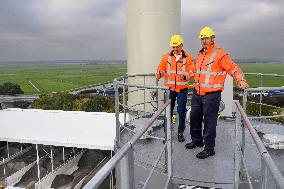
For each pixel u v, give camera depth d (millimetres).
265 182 2473
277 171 1938
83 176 17703
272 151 5590
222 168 4988
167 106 4562
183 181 4613
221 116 8172
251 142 6156
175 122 7930
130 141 2596
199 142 5965
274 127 7027
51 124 20969
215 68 5188
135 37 8883
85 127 20109
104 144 17125
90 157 19859
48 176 17453
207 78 5238
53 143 17750
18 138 18359
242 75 5012
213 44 5227
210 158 5414
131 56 9109
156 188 4750
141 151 5750
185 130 7219
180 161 5309
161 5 8555
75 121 21547
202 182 4535
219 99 5320
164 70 6727
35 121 21828
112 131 19156
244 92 5160
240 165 4375
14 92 126875
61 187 17000
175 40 6293
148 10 8578
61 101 56406
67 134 18812
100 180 1798
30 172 18656
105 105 52594
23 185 17469
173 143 6289
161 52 8734
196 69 5473
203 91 5301
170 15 8648
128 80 9375
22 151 20500
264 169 2459
